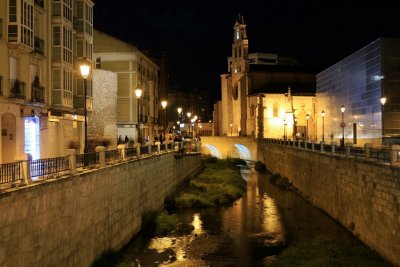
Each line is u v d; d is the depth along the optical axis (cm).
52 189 1481
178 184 4416
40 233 1389
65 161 1684
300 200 4044
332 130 6950
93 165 2030
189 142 6419
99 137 4191
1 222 1168
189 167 5253
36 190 1366
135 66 6016
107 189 2097
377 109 5084
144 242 2548
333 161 3130
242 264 2164
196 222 3114
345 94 6294
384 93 4972
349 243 2366
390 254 2020
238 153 8894
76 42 3562
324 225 2939
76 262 1689
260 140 8038
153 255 2297
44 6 2919
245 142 8712
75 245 1683
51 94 3039
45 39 2938
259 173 6625
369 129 5334
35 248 1354
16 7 2381
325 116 7444
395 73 4991
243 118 9888
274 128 9100
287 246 2455
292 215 3322
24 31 2462
